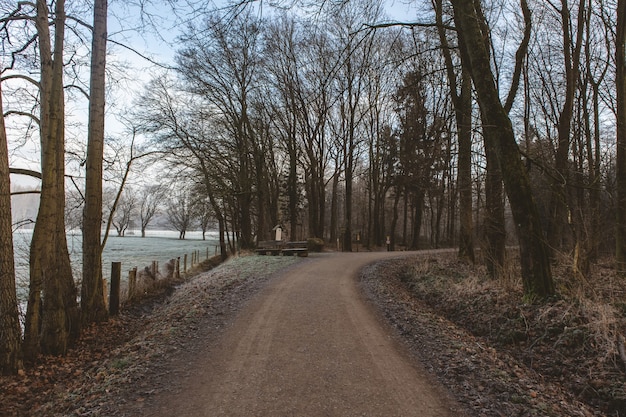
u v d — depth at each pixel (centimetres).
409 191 3931
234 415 412
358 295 1015
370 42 955
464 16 873
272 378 502
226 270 1561
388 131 3684
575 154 1917
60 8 782
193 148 2533
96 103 922
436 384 488
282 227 2583
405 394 459
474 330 805
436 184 3588
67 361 721
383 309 875
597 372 540
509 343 707
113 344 814
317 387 476
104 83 937
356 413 415
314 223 3053
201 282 1386
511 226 3152
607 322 610
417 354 593
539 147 1680
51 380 632
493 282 1030
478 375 508
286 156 3609
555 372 581
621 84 1359
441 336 673
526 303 782
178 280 1666
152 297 1309
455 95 1445
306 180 3684
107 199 2239
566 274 1066
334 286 1130
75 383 559
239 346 624
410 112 2570
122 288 1330
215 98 2622
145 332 796
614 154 2073
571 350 611
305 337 665
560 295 768
